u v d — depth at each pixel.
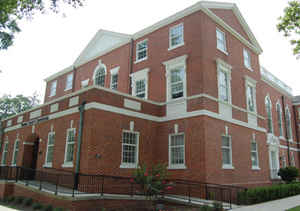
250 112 20.53
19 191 14.45
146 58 20.28
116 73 22.69
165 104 17.94
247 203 13.66
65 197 10.84
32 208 11.88
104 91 14.87
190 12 17.98
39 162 17.78
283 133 30.78
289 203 14.23
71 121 15.56
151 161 16.91
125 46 22.52
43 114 18.89
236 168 17.38
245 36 22.64
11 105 54.38
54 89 30.59
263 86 28.19
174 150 16.75
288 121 33.28
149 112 17.42
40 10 11.16
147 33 20.88
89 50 26.78
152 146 17.22
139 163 16.02
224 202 14.24
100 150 13.94
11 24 13.39
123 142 15.58
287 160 30.27
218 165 15.70
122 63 22.33
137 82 20.66
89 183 13.05
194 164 15.20
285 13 13.97
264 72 29.08
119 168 14.77
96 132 13.93
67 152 15.38
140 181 12.41
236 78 19.88
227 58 19.19
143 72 20.03
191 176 15.18
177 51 18.11
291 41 14.12
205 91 16.06
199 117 15.61
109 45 24.34
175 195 15.40
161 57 19.14
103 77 24.02
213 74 17.23
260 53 24.53
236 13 21.42
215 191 13.87
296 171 23.77
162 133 17.59
